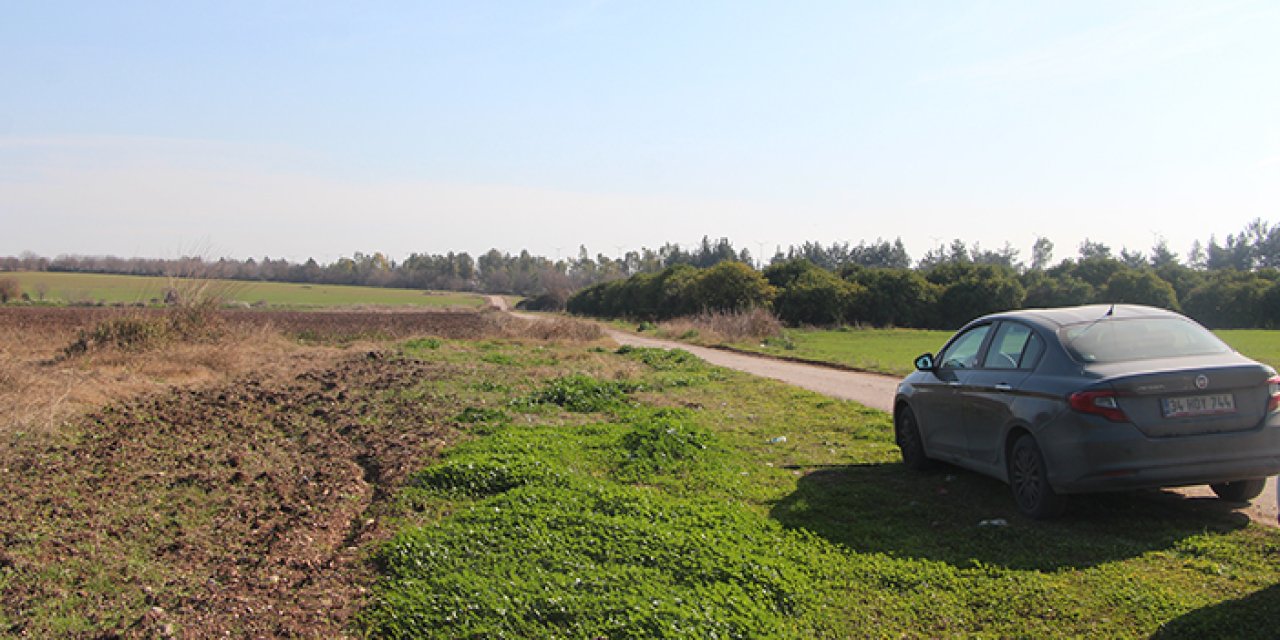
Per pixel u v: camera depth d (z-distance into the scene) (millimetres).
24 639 4199
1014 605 4793
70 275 108125
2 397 11750
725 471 8453
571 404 13492
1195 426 5902
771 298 57719
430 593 4895
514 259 194625
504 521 6227
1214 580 5035
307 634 4410
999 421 6973
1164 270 67562
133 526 6297
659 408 13203
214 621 4469
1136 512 6590
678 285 64500
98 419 11453
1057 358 6543
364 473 8547
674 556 5477
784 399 14664
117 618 4496
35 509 6672
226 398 13844
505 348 28062
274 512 6859
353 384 15758
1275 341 35188
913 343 36812
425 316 61531
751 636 4363
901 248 139875
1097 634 4383
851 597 5020
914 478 8203
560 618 4543
